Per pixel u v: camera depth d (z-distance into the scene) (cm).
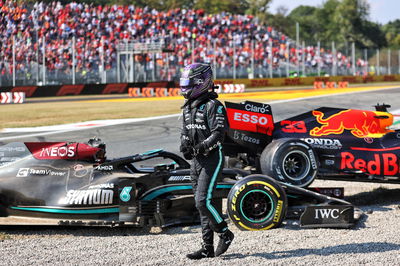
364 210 970
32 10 6919
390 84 8394
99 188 850
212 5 15962
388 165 1036
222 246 659
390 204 1035
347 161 1029
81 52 6881
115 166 888
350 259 645
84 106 4278
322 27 17912
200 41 8300
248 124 993
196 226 870
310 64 8888
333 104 3928
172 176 895
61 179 876
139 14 8162
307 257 658
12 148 907
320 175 1029
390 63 10019
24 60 6319
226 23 8862
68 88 6100
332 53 8975
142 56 7381
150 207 839
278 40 9188
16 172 885
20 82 5991
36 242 764
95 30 7500
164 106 4078
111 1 12262
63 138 2230
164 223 829
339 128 1049
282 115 3183
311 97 4759
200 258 661
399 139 1068
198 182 650
